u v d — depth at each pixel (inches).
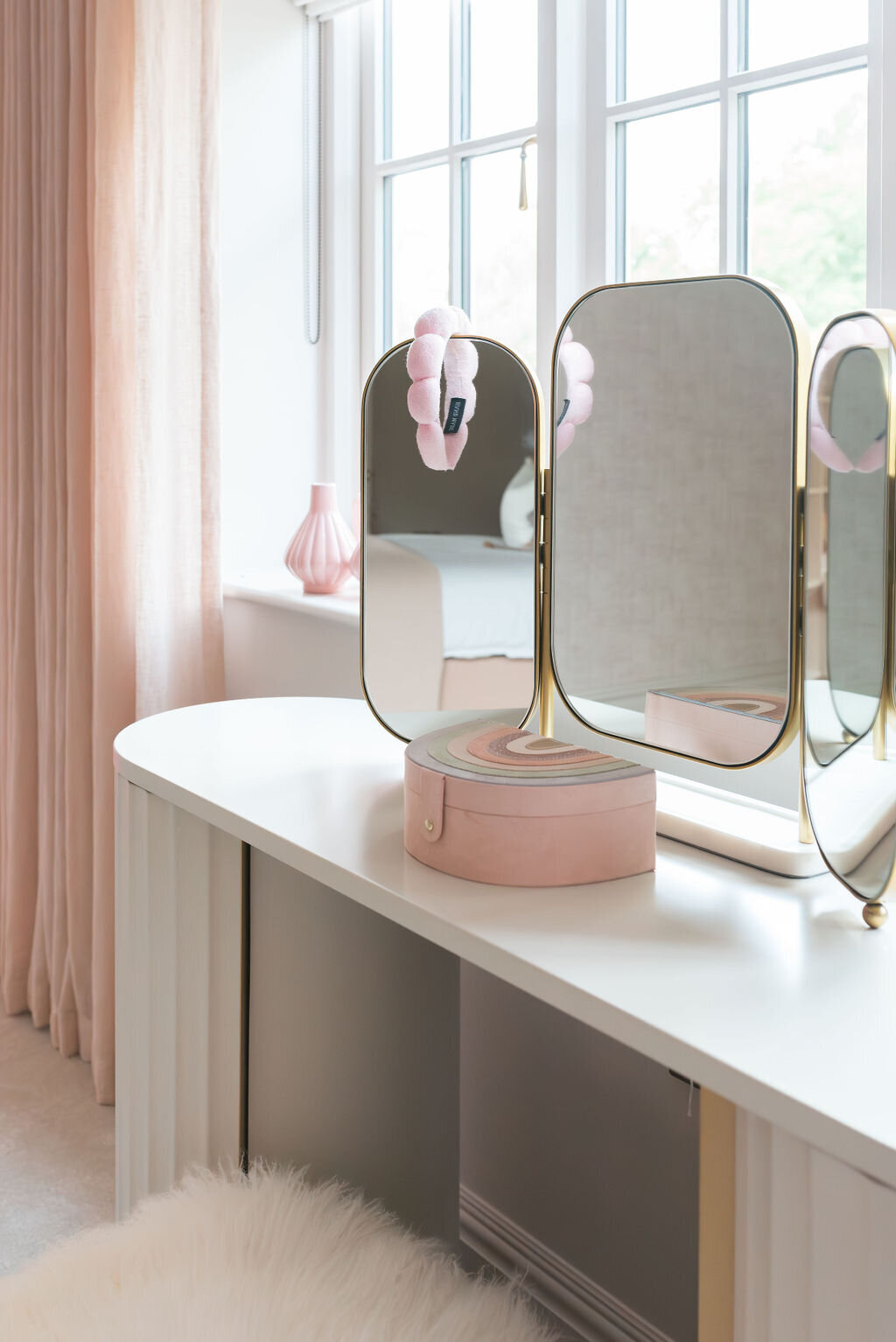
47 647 79.1
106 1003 73.6
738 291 35.8
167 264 71.7
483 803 33.4
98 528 73.3
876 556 29.1
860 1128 21.0
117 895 47.3
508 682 45.2
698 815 38.7
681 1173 50.1
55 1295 33.9
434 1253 36.9
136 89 69.7
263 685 77.9
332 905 45.4
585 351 41.6
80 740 76.9
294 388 82.9
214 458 74.7
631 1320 53.5
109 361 72.3
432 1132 51.1
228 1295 32.7
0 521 85.3
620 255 61.5
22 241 79.3
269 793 41.8
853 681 30.3
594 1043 54.4
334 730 52.1
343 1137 47.3
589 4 60.7
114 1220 61.3
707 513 37.3
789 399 34.4
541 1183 58.5
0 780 87.3
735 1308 24.5
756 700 36.0
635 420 39.8
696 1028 25.0
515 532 44.3
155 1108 45.9
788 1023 25.3
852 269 50.4
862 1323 21.6
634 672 40.6
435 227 76.3
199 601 75.0
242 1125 43.9
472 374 44.2
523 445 43.8
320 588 73.4
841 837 31.3
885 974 28.1
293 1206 37.3
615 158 60.9
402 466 46.8
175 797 42.7
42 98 76.9
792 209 52.6
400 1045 48.9
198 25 71.3
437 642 46.6
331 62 80.7
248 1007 43.4
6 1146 68.9
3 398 83.7
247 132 78.7
